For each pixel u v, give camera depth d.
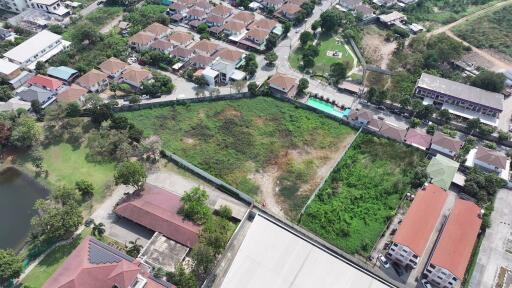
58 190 109.56
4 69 154.62
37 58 166.75
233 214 111.06
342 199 117.56
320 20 192.75
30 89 145.62
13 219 111.69
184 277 92.69
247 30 192.50
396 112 150.12
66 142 133.38
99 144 127.94
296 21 198.88
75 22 193.88
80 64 160.62
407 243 98.12
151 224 105.50
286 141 137.00
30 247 103.38
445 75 166.75
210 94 153.00
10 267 91.56
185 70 166.00
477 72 170.62
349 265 92.75
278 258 94.00
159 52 170.62
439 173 120.50
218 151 132.50
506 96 160.00
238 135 138.75
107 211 112.56
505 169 125.44
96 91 154.12
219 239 98.62
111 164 127.06
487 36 194.38
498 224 112.00
